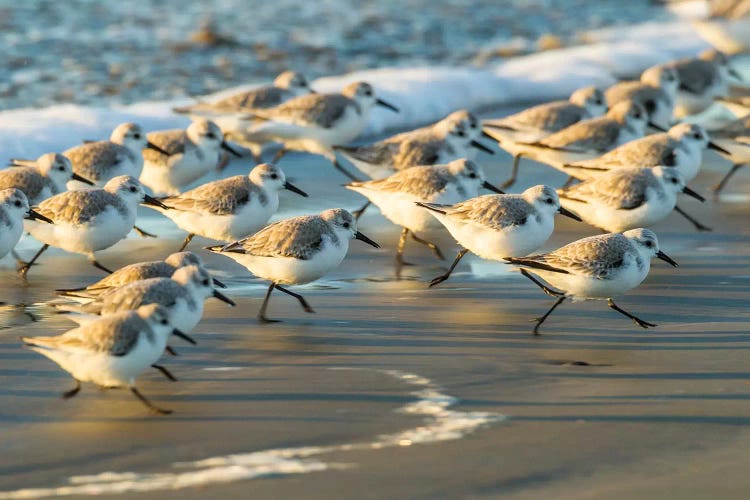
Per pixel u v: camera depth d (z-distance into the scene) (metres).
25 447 9.51
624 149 18.28
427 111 25.78
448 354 12.15
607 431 9.86
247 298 14.27
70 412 10.36
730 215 18.69
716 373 11.48
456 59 31.83
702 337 12.75
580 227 17.97
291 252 13.16
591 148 19.33
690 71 25.59
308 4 38.91
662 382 11.19
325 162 22.17
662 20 39.62
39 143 20.69
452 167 16.00
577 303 14.13
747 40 31.94
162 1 38.12
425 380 11.29
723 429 9.91
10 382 11.12
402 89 26.33
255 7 37.94
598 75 29.75
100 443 9.62
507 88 28.09
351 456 9.30
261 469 9.05
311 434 9.81
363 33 34.78
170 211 15.30
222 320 13.32
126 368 10.26
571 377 11.37
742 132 19.47
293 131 20.62
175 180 18.83
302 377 11.38
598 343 12.55
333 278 15.27
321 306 13.95
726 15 32.16
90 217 14.61
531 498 8.51
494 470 9.00
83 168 17.34
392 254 16.50
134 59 29.64
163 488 8.68
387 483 8.76
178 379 11.30
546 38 34.25
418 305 14.05
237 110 20.75
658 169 16.20
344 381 11.26
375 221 18.25
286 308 13.87
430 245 16.47
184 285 11.56
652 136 18.45
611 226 16.19
